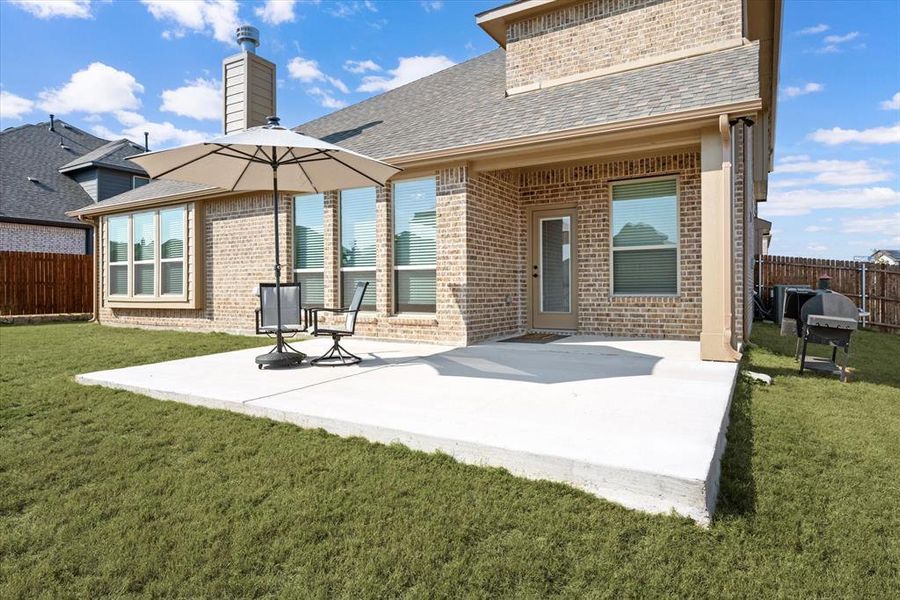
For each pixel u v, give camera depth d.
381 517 2.70
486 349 7.39
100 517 2.83
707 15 7.91
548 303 9.41
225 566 2.37
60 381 5.83
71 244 19.28
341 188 7.22
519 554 2.37
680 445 3.10
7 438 4.02
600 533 2.50
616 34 8.63
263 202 10.48
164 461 3.53
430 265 8.46
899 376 6.44
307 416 4.03
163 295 11.97
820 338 6.15
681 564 2.30
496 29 10.01
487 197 8.52
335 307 9.41
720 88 6.52
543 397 4.41
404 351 7.43
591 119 7.04
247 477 3.21
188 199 11.27
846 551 2.41
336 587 2.21
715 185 6.19
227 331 11.08
